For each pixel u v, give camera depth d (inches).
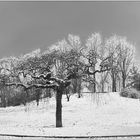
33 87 1060.5
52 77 1039.0
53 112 1658.5
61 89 1048.8
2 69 1047.6
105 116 1460.4
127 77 2490.2
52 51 1062.4
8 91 1178.6
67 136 727.1
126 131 812.6
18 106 2030.0
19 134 780.6
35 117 1525.6
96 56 1043.3
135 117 1403.8
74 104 1840.6
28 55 1067.3
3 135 776.9
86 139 692.1
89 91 1178.6
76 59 1040.2
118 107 1700.3
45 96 1173.1
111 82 2155.5
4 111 1841.8
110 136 717.9
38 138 721.0
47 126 1111.0
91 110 1654.8
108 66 1053.8
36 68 1048.2
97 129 885.8
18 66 1047.6
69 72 1035.9
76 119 1389.0
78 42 1405.0
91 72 1045.8
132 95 2068.2
